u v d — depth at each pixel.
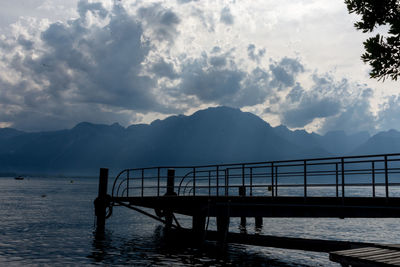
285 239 16.56
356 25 8.83
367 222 36.09
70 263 17.14
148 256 18.69
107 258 18.22
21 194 88.81
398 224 34.75
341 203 14.77
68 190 115.69
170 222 23.97
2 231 28.02
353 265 8.93
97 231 24.25
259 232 28.77
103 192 24.28
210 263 17.20
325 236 27.56
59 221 34.75
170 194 25.80
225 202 18.36
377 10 8.54
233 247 21.16
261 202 17.08
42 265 16.77
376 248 10.07
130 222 34.16
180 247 21.14
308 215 15.73
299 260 18.03
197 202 19.88
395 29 7.95
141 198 22.55
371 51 8.28
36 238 24.64
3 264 16.97
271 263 17.33
